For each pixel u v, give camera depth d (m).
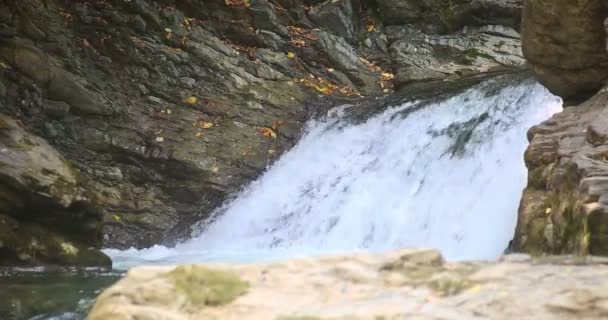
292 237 15.95
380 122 18.38
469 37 24.36
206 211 17.45
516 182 13.26
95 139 17.72
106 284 9.87
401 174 16.31
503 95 16.69
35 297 8.71
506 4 24.39
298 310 3.52
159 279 3.91
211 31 22.31
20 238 11.19
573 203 6.96
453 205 13.96
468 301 3.52
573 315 3.26
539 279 3.79
